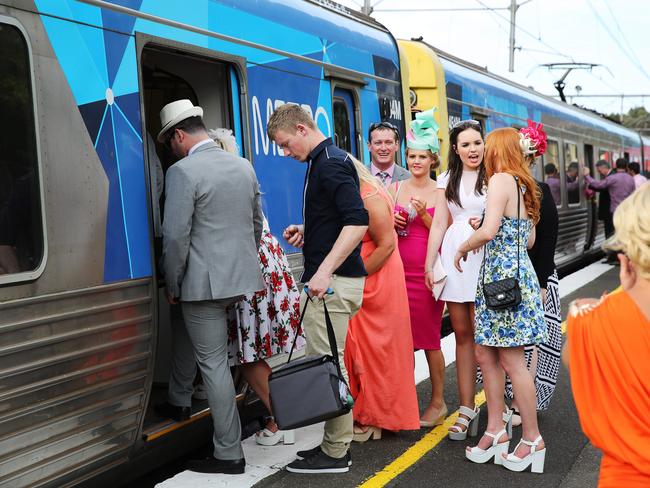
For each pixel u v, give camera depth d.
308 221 4.14
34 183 3.30
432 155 5.09
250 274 4.05
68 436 3.46
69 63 3.51
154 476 4.62
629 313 2.22
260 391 4.59
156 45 4.09
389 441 4.80
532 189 4.20
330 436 4.23
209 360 4.09
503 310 4.15
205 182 3.91
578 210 14.49
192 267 3.96
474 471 4.32
